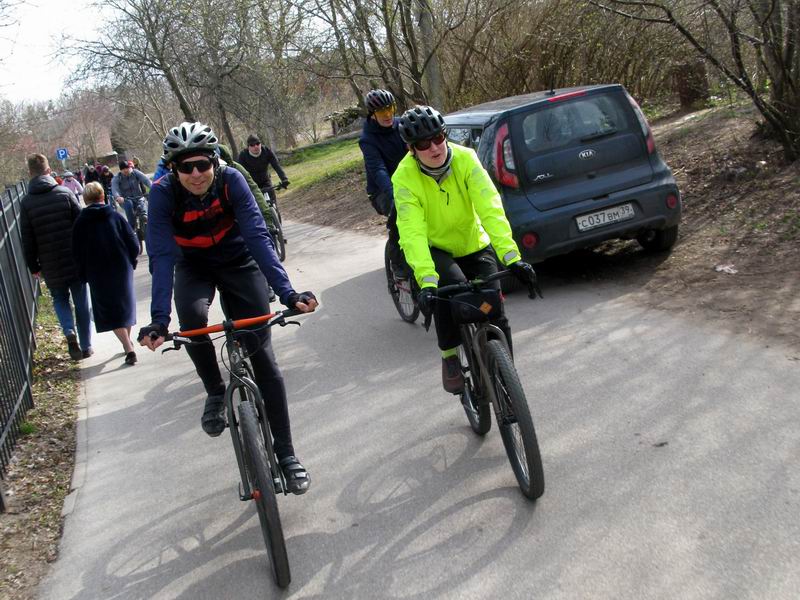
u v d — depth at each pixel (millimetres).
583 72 14234
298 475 3639
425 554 3465
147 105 46594
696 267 6668
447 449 4441
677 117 12344
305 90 18047
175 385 6551
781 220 7039
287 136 32562
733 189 8109
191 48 27281
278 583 3348
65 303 7691
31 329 8227
